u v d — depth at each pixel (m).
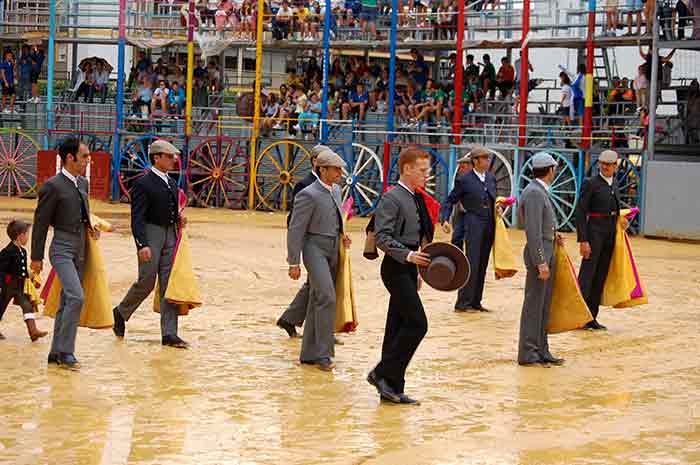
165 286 13.00
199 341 13.37
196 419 9.64
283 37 37.69
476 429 9.60
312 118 36.19
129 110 39.41
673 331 15.20
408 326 10.38
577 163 32.41
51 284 12.02
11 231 12.88
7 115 38.62
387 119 35.84
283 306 16.47
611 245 15.09
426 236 10.59
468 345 13.76
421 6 36.78
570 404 10.68
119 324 13.26
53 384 10.76
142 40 37.66
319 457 8.57
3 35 39.50
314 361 12.19
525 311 12.59
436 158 34.03
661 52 35.41
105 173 37.16
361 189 35.28
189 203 36.62
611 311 17.00
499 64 44.75
